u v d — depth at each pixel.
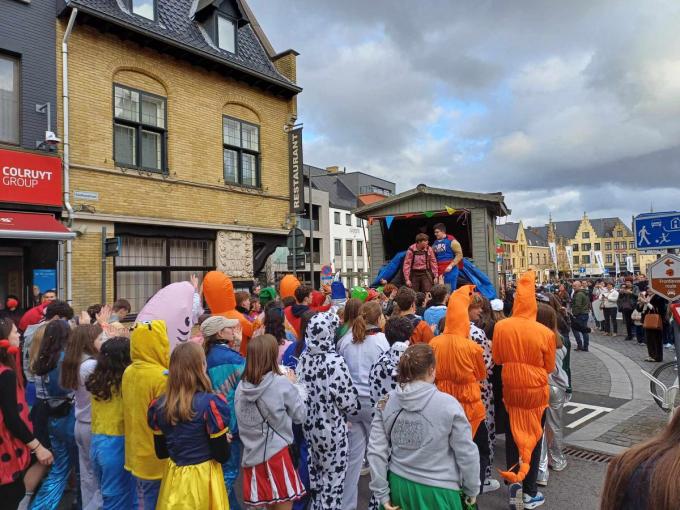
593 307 18.36
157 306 4.19
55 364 4.08
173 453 2.88
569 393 6.47
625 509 1.36
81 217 9.74
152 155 11.33
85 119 9.95
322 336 3.79
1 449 3.27
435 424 2.58
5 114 9.02
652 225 6.31
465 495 2.66
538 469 4.32
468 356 3.83
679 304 5.87
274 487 3.22
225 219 12.69
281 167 14.39
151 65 11.19
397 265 10.47
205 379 2.96
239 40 14.14
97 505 3.74
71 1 9.50
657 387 6.71
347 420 4.02
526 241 92.62
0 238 8.74
